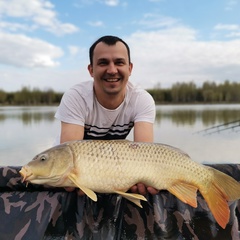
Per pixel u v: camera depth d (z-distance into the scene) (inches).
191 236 32.2
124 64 36.3
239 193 29.4
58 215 33.3
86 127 39.8
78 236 31.8
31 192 35.8
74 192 34.5
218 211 29.4
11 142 141.7
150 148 30.0
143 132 37.9
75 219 33.0
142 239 32.0
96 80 36.5
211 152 110.5
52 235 31.7
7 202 34.4
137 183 29.8
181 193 29.8
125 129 40.8
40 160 29.2
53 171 28.9
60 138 38.3
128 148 29.5
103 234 32.2
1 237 31.2
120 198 34.4
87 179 28.9
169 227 33.0
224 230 32.4
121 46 36.0
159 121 293.1
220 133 169.9
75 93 38.2
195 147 121.4
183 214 34.0
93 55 36.8
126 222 33.2
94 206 33.9
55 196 34.9
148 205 34.3
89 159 28.9
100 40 36.4
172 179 30.1
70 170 28.8
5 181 35.6
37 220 32.7
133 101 39.1
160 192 35.1
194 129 205.3
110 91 36.4
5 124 265.1
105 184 29.1
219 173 30.1
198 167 30.4
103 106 38.1
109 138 41.3
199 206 34.4
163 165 29.8
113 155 29.1
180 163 30.3
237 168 37.5
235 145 124.9
